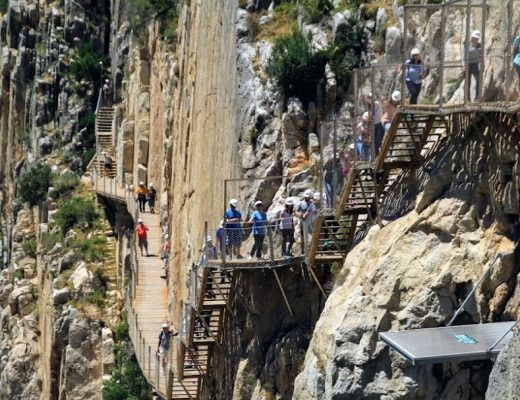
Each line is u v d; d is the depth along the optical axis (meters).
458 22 41.62
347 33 54.25
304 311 48.62
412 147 43.97
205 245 51.06
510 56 38.34
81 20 111.62
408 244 41.53
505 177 39.53
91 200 98.31
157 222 84.69
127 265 87.56
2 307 101.12
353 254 44.06
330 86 53.47
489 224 40.03
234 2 59.56
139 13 93.94
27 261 101.50
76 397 85.50
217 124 61.59
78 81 109.50
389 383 40.97
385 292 41.47
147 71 92.88
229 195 57.41
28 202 105.06
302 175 52.69
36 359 93.50
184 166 71.44
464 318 39.88
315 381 43.12
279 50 55.22
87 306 88.12
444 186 41.56
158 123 87.12
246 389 50.53
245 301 51.12
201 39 68.06
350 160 45.34
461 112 40.59
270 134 54.75
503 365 35.94
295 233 48.75
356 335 41.78
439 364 40.22
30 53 113.94
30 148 110.81
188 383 59.12
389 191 44.22
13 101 114.56
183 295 66.94
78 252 93.19
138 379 80.31
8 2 119.69
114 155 101.06
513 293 39.03
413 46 43.25
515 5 38.28
